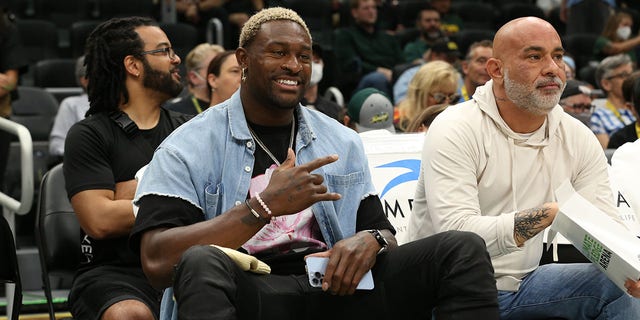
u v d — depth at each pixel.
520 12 14.87
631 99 8.12
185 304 3.51
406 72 9.82
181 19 12.88
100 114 5.22
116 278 4.89
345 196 4.21
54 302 6.68
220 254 3.63
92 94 5.26
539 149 4.59
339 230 4.15
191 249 3.61
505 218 4.25
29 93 9.57
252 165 4.11
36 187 8.66
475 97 4.62
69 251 5.41
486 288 3.79
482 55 8.12
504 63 4.47
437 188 4.47
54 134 8.58
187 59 8.33
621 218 4.86
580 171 4.66
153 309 4.74
